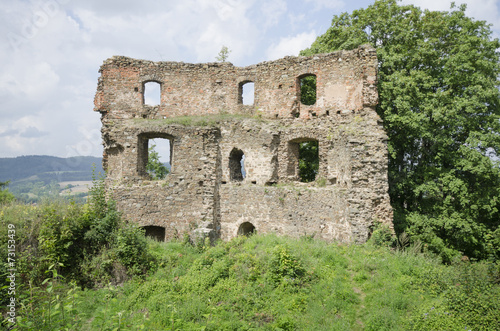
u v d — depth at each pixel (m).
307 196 14.62
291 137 16.64
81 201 12.89
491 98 16.28
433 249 14.81
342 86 16.11
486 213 16.81
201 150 16.52
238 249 11.41
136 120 17.66
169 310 8.57
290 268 9.48
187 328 7.60
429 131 16.12
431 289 8.84
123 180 16.23
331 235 13.67
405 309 8.16
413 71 16.69
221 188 16.81
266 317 8.12
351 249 11.58
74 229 11.34
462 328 7.07
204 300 8.91
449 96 16.61
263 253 10.63
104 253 11.19
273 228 15.37
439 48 18.19
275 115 17.83
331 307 8.38
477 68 17.05
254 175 16.78
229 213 16.55
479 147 15.95
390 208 13.04
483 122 16.59
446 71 16.80
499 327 6.93
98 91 18.17
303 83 21.55
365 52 15.23
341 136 14.65
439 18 18.16
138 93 18.44
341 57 16.22
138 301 9.38
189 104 18.84
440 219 15.63
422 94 16.14
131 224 12.48
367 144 13.29
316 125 16.66
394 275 9.64
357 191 12.88
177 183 16.23
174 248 13.07
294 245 11.19
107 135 17.23
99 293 10.14
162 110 18.69
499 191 15.73
